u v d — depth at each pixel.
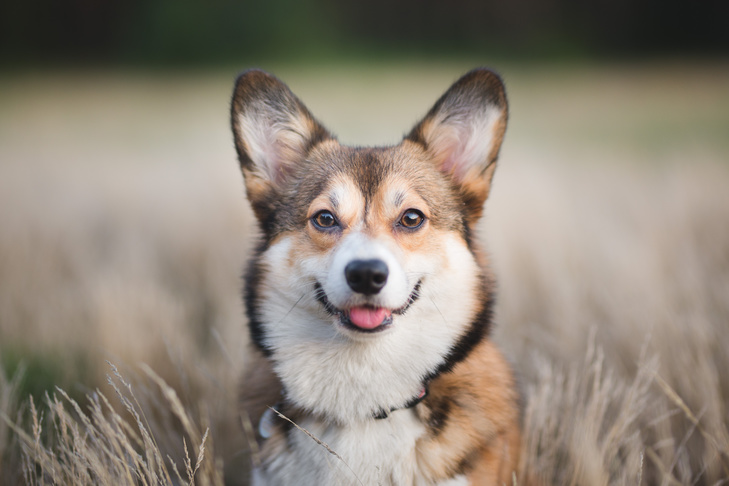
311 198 3.29
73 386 4.22
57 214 7.96
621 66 31.48
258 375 3.40
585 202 8.00
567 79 27.38
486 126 3.46
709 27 36.12
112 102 22.92
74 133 16.64
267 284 3.25
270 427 3.12
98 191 9.07
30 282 6.09
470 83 3.49
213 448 3.70
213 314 5.72
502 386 3.26
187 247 7.00
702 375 3.75
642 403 3.62
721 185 7.48
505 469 3.11
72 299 5.68
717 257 5.85
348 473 2.91
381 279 2.82
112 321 4.79
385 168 3.36
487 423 3.05
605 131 16.14
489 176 3.51
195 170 9.25
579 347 4.50
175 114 19.64
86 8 37.78
